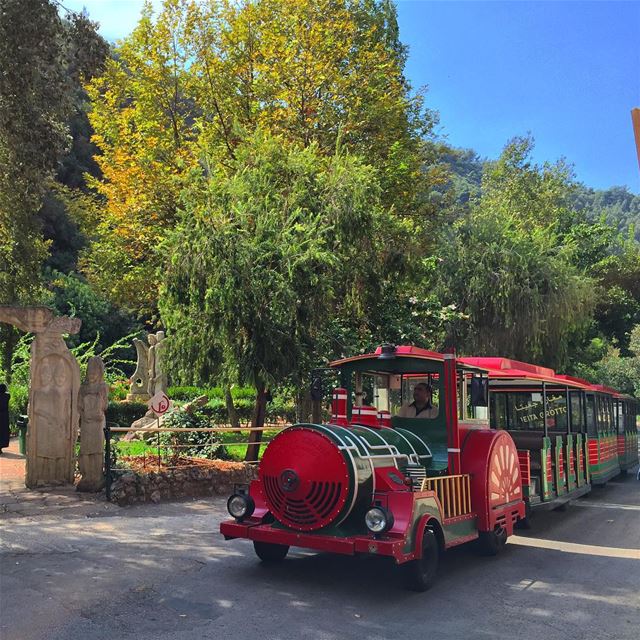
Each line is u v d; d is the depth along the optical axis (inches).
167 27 791.7
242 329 508.7
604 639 215.2
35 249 550.9
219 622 218.2
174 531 354.9
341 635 209.9
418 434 323.9
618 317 1352.1
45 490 434.3
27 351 997.2
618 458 740.0
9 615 217.3
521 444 439.8
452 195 1227.2
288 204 542.9
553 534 402.9
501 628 222.5
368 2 960.9
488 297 951.0
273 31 764.6
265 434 818.2
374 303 633.6
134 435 709.9
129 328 1520.7
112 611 225.5
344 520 261.0
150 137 777.6
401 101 826.2
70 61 491.2
